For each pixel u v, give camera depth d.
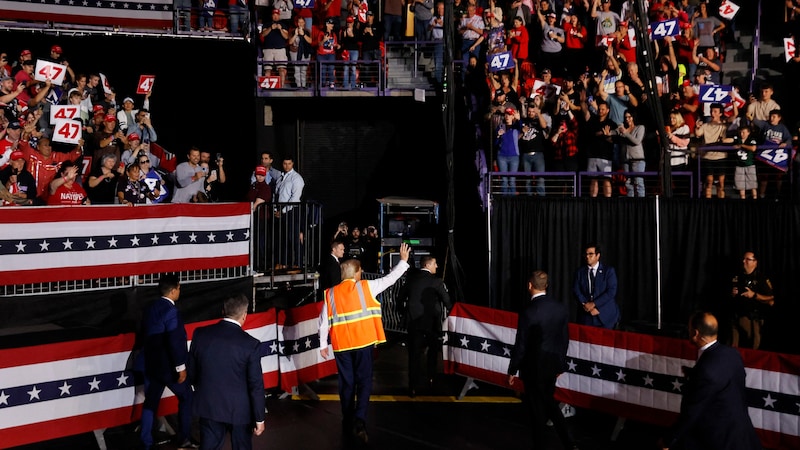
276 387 11.32
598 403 9.78
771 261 12.16
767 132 14.46
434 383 11.69
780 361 8.40
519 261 13.95
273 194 15.82
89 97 16.22
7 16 16.64
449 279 16.08
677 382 9.05
